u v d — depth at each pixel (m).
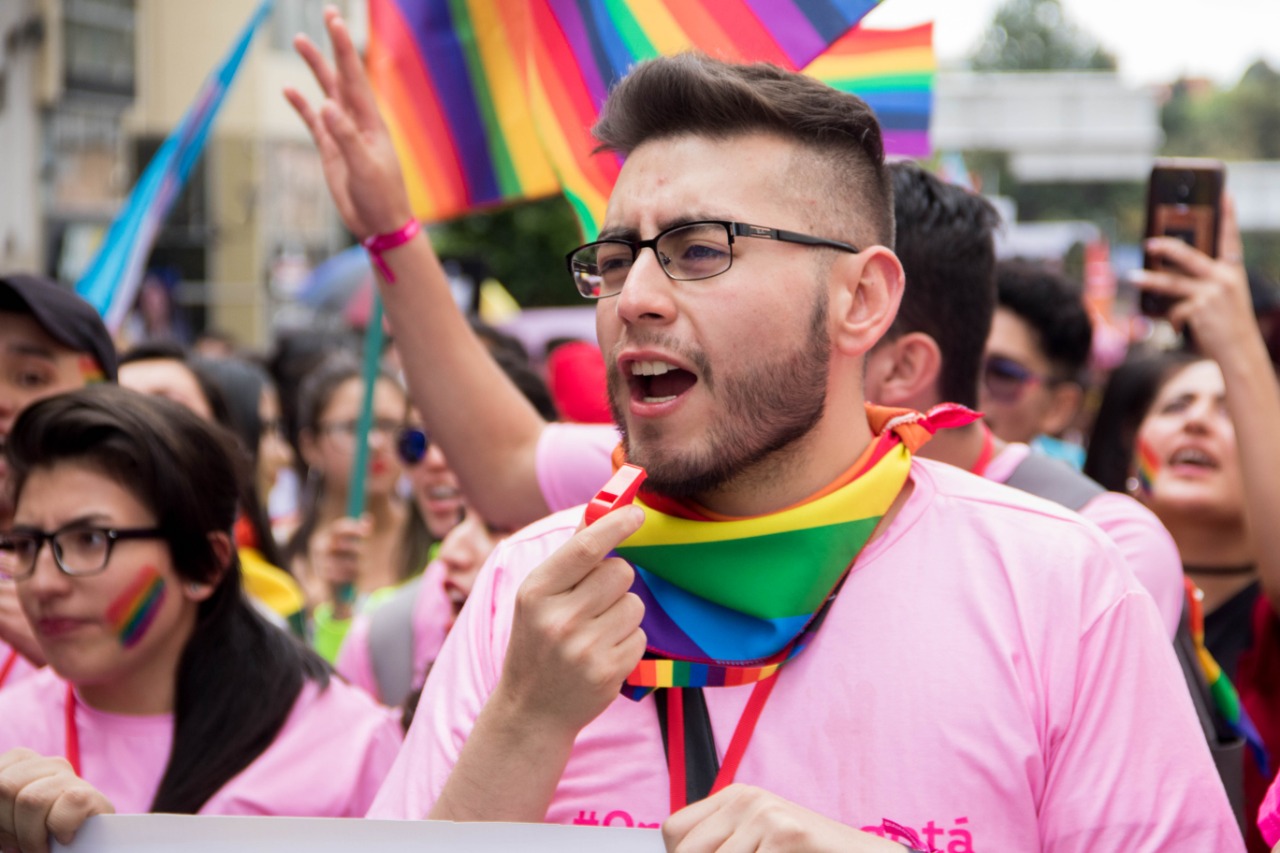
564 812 1.62
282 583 3.65
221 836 1.69
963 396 2.45
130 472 2.32
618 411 1.65
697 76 1.62
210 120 4.30
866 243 1.69
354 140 2.44
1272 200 18.73
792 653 1.61
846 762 1.56
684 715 1.62
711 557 1.62
